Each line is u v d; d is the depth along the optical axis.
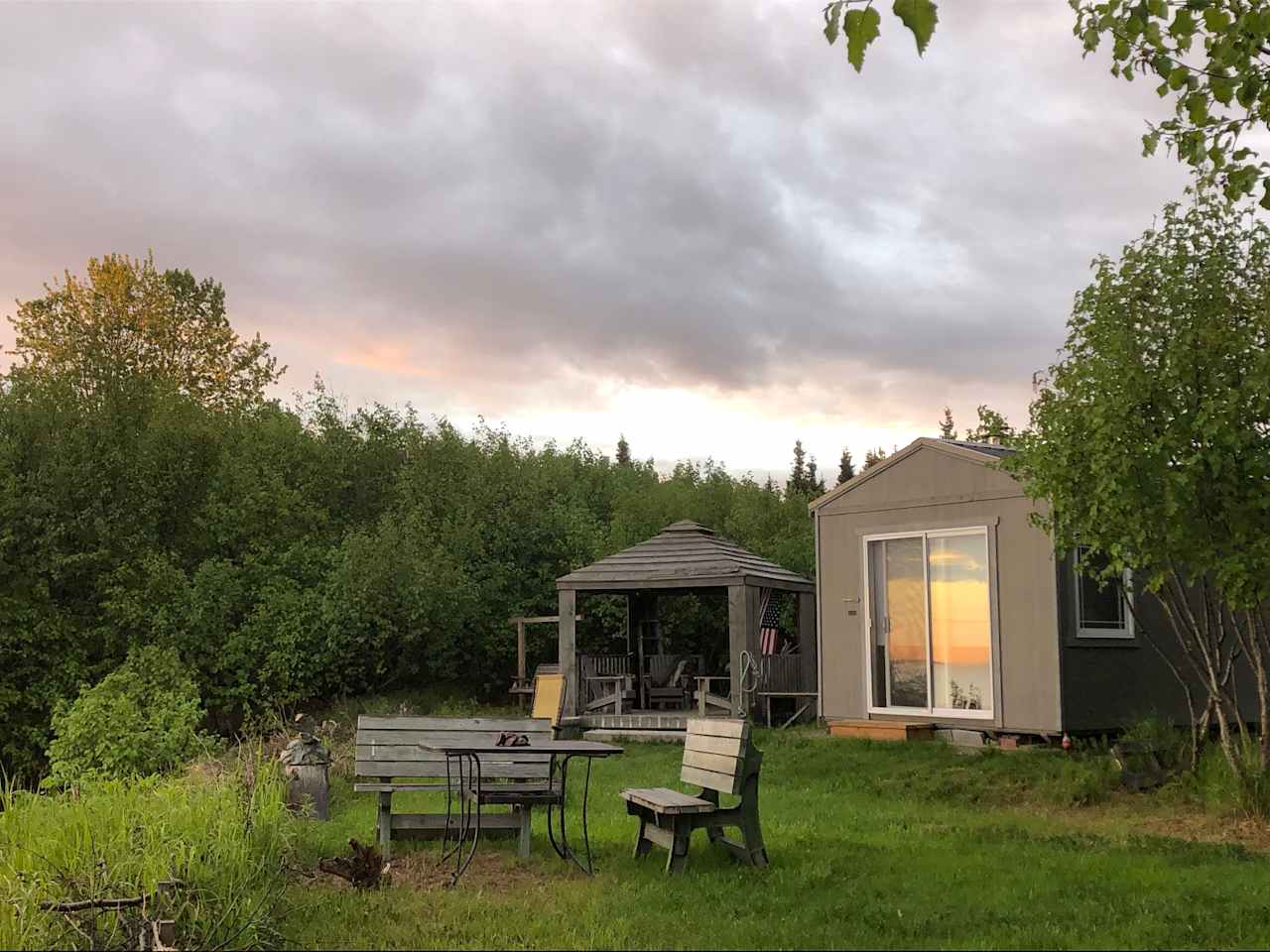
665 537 20.69
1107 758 12.83
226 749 16.56
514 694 24.12
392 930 6.48
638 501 28.48
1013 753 13.85
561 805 8.49
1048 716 14.18
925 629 15.78
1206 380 10.64
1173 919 6.79
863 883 7.73
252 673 22.06
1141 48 8.65
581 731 18.48
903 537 16.16
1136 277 11.15
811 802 12.04
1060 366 11.95
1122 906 7.09
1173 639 15.82
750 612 18.86
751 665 18.59
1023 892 7.45
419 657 23.91
